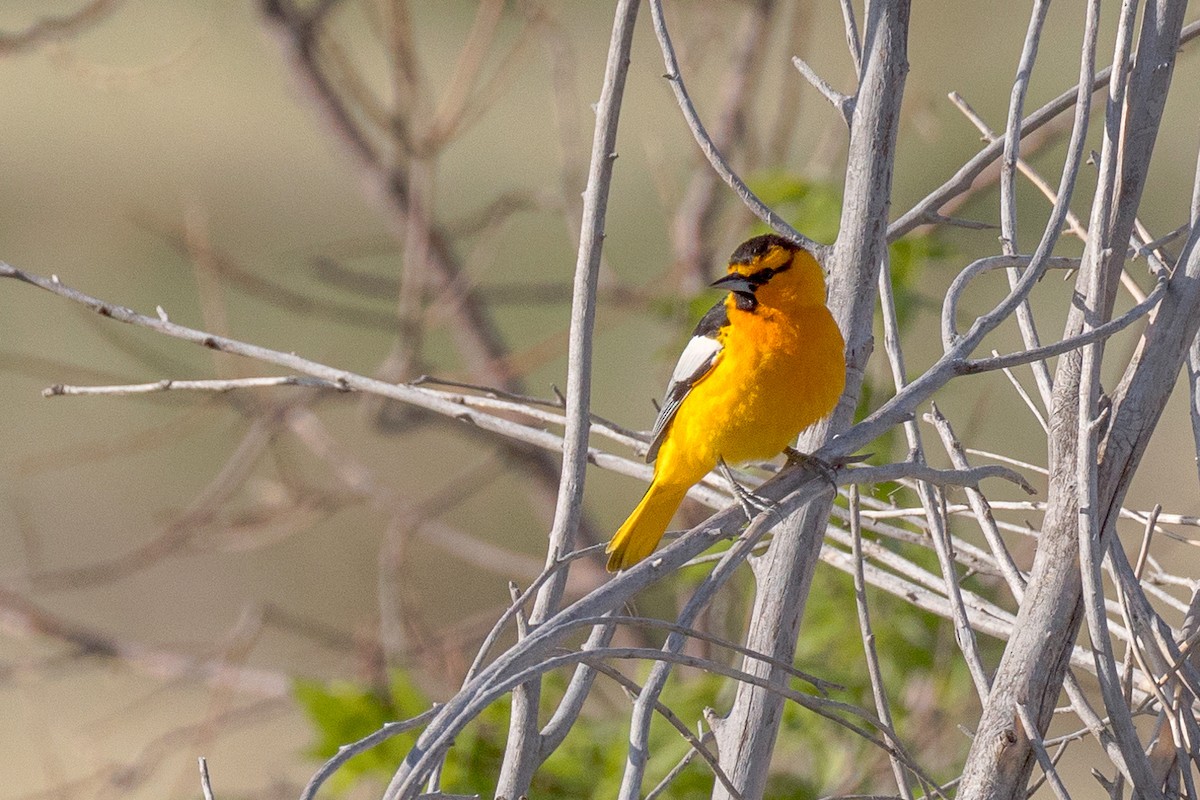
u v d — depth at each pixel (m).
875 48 6.31
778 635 5.99
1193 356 5.59
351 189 29.09
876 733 8.57
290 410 13.39
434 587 19.73
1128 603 5.34
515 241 26.33
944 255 10.17
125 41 21.34
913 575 6.64
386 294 15.19
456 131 13.37
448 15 24.69
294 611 18.98
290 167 30.08
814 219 10.17
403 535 12.98
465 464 21.88
